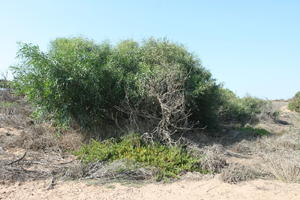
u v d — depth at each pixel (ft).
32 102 28.91
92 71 27.66
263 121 59.26
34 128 28.68
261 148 33.63
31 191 17.62
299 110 79.87
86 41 34.47
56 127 29.81
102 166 21.66
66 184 18.98
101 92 28.99
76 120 29.43
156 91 28.35
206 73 37.01
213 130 40.29
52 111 28.81
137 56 33.81
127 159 22.25
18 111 35.19
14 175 19.45
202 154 25.25
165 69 30.83
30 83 27.61
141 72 30.27
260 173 22.16
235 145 33.91
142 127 28.40
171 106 27.63
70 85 27.09
